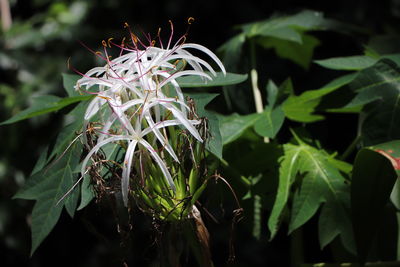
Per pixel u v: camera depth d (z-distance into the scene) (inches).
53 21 136.9
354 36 73.7
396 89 59.5
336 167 61.2
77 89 51.4
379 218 55.4
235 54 72.1
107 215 121.2
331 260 73.1
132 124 50.3
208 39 124.2
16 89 132.0
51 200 56.2
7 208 123.5
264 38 76.9
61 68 132.0
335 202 58.9
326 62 63.8
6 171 123.7
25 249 125.4
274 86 71.2
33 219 56.0
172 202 51.4
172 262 52.7
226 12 122.8
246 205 64.3
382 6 91.4
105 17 139.0
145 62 51.1
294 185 63.1
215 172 53.2
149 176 50.7
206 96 54.5
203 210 56.6
